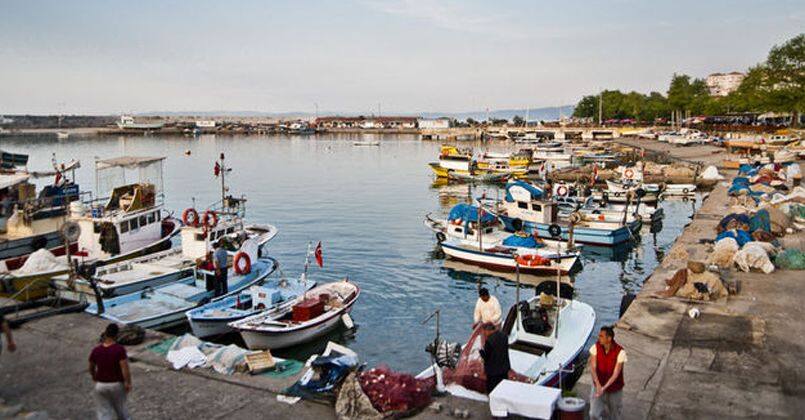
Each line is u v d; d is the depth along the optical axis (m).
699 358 13.62
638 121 150.25
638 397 11.70
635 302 17.89
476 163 68.88
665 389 12.07
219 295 21.70
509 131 156.75
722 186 49.94
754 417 10.86
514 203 37.62
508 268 28.94
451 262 31.11
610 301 24.97
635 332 15.34
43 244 25.41
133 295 20.81
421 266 30.33
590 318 17.58
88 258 25.89
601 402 9.52
